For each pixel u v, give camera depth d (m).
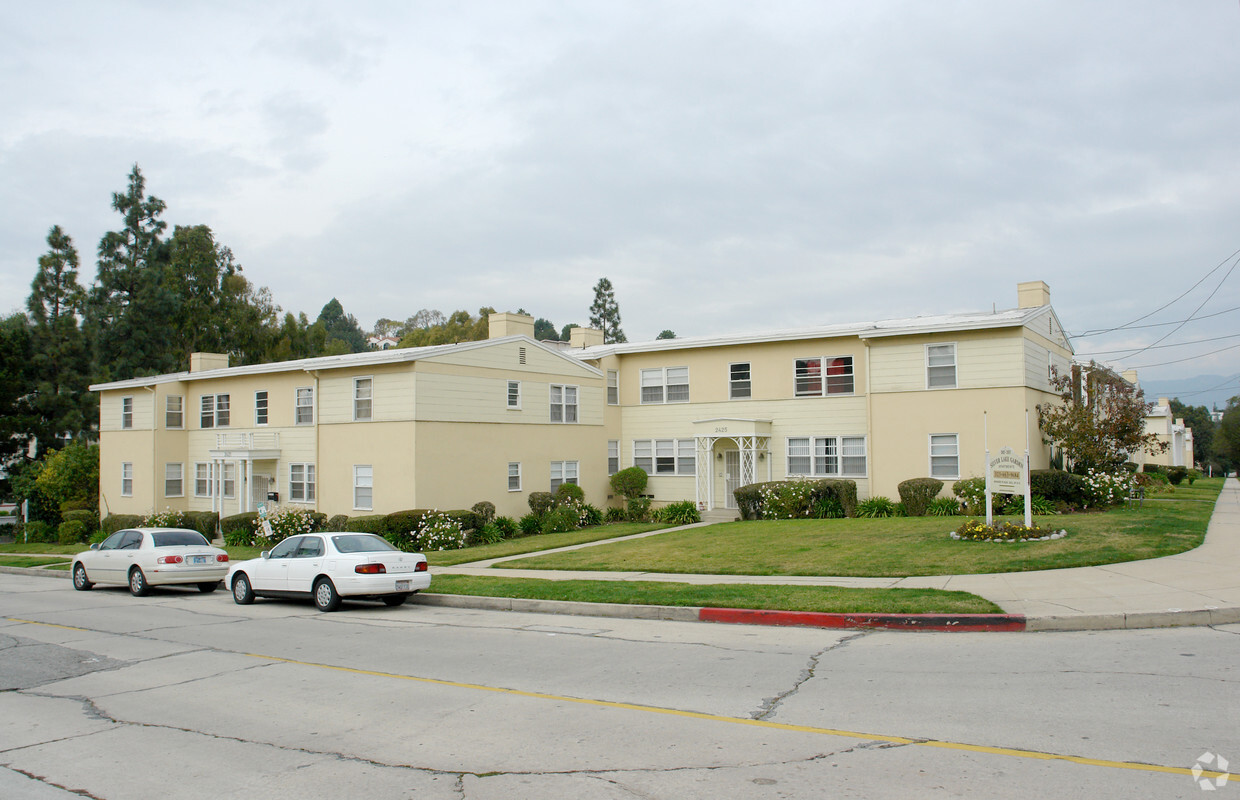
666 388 36.28
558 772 6.46
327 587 16.39
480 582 17.94
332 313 145.12
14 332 49.12
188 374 37.19
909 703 7.97
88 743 7.79
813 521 27.19
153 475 37.28
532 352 32.84
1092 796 5.54
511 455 31.62
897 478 29.36
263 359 64.25
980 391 28.16
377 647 12.20
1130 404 26.33
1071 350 35.34
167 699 9.45
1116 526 19.41
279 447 33.28
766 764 6.43
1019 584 13.90
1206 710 7.39
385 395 29.23
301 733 7.86
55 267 52.56
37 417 49.19
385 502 28.97
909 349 29.41
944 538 19.31
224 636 13.77
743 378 34.38
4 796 6.41
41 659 12.15
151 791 6.43
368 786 6.33
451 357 29.56
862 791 5.79
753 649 10.91
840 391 32.25
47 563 29.33
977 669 9.24
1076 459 27.19
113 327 52.81
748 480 33.69
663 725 7.61
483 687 9.38
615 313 95.19
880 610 12.39
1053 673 8.89
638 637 12.18
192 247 60.72
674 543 23.28
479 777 6.42
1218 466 90.88
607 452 36.44
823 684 8.86
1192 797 5.48
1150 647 9.98
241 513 32.78
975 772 6.06
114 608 18.08
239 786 6.45
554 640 12.21
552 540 27.08
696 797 5.81
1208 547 16.80
